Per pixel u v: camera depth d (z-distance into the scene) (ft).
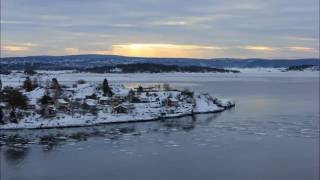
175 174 227.81
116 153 266.36
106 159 253.65
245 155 261.03
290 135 313.73
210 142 293.64
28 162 248.52
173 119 394.52
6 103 389.39
